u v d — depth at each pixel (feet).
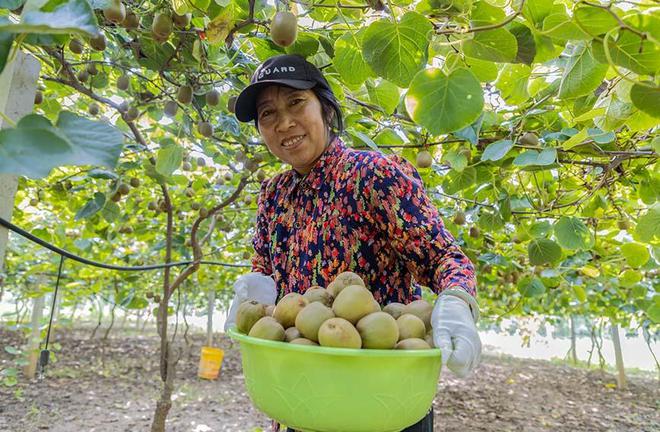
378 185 4.08
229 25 4.39
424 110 3.71
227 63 5.61
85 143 2.07
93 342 32.65
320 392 2.83
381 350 2.79
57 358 25.27
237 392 21.12
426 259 3.89
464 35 3.85
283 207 4.95
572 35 3.30
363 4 4.51
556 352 55.88
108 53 6.79
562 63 5.20
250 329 3.76
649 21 2.96
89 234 13.02
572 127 6.06
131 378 22.39
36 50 5.88
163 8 4.48
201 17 4.89
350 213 4.27
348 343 2.95
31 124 1.99
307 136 4.51
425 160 6.79
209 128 6.84
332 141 4.75
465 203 10.31
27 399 17.25
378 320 3.10
